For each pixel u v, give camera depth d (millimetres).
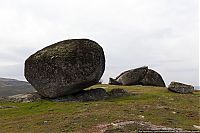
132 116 36281
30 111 44625
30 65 53188
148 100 51250
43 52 53188
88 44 52406
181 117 37969
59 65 50656
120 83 77875
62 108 44469
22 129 33281
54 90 51094
